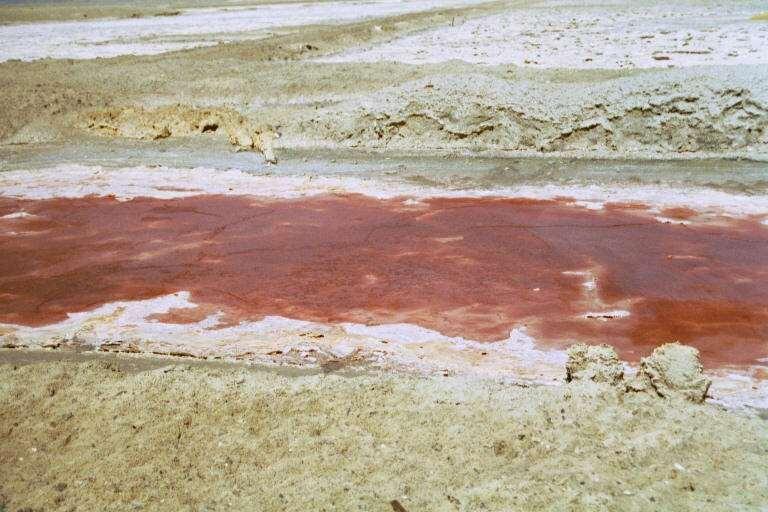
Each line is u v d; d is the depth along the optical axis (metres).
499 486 7.23
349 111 21.69
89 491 7.50
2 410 8.95
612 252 13.40
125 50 36.31
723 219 14.79
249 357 10.21
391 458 7.79
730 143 18.48
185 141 22.02
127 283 12.92
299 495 7.30
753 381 9.18
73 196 17.97
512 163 18.89
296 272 13.07
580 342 10.31
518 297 11.77
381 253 13.77
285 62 29.03
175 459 7.95
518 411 8.44
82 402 9.04
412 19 45.72
